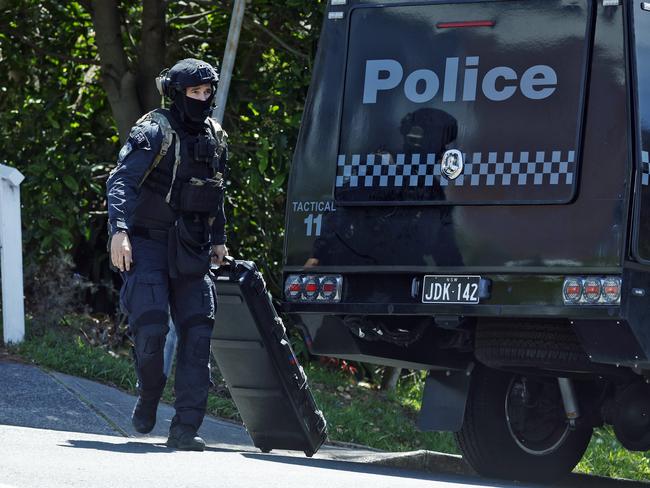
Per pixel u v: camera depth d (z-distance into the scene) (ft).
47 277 108.68
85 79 125.29
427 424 73.56
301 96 111.55
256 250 122.11
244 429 86.79
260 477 50.49
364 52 70.54
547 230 63.98
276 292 122.93
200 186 62.49
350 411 102.17
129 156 61.36
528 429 76.43
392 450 98.84
